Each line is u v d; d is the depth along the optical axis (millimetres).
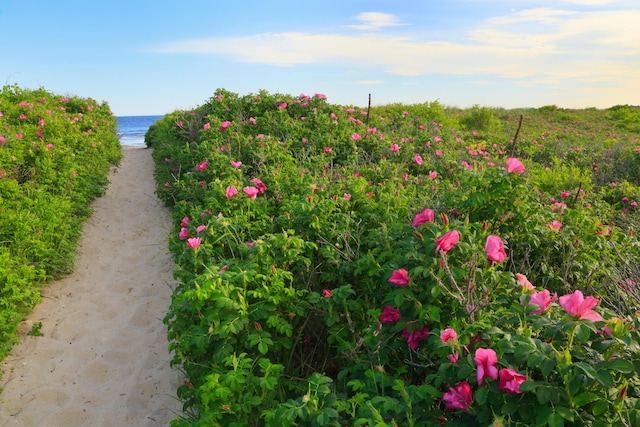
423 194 5129
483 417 1979
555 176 7910
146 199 9281
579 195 6340
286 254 3334
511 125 22172
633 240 4805
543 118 28016
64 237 5973
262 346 2684
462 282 2766
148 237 7348
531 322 2246
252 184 5270
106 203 8875
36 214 6008
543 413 1794
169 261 6453
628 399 1914
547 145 12070
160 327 4859
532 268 3953
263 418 2621
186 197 6367
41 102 13375
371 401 2234
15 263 5055
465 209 3764
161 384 3959
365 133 8641
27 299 4863
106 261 6395
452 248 2781
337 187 4840
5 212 5715
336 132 8438
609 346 1922
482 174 3744
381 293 3316
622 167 10203
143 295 5527
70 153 8453
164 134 12797
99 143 10906
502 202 3721
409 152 7867
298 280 3619
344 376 2852
